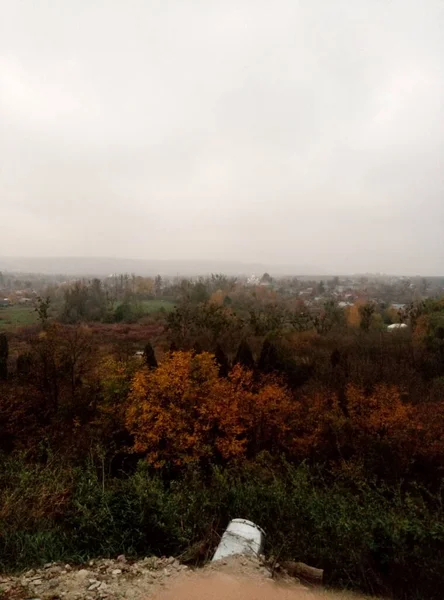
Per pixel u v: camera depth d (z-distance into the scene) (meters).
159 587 4.67
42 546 5.59
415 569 5.04
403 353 28.48
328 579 5.25
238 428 15.34
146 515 6.08
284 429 16.19
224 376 21.52
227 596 4.46
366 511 6.32
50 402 18.62
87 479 7.62
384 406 16.53
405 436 13.52
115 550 5.64
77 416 17.28
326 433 15.11
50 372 19.59
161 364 18.06
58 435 15.02
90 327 48.91
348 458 13.72
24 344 35.94
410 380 23.06
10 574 5.02
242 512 6.55
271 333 32.97
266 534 5.96
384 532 5.50
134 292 87.56
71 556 5.46
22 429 15.94
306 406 19.16
